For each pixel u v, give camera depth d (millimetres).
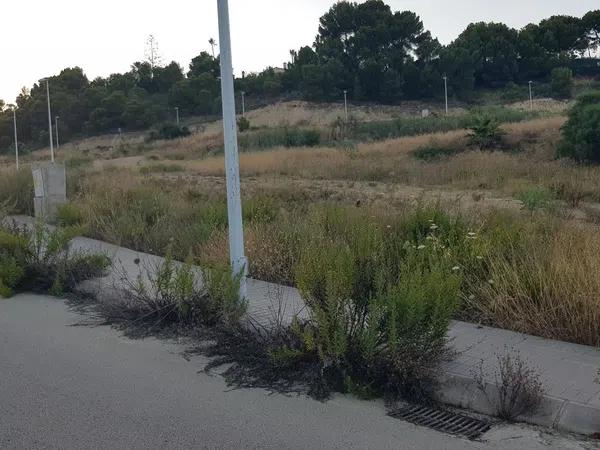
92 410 5367
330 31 108250
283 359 6020
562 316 6770
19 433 4930
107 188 18594
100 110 97750
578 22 109562
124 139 89688
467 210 11953
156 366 6480
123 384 5977
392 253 8344
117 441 4789
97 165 41969
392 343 5512
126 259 11219
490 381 5445
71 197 18203
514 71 101062
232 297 7309
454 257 8117
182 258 11164
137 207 15180
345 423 5137
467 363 5941
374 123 63781
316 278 6293
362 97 96938
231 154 7652
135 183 20641
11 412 5336
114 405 5477
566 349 6348
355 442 4789
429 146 37500
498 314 7184
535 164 26797
